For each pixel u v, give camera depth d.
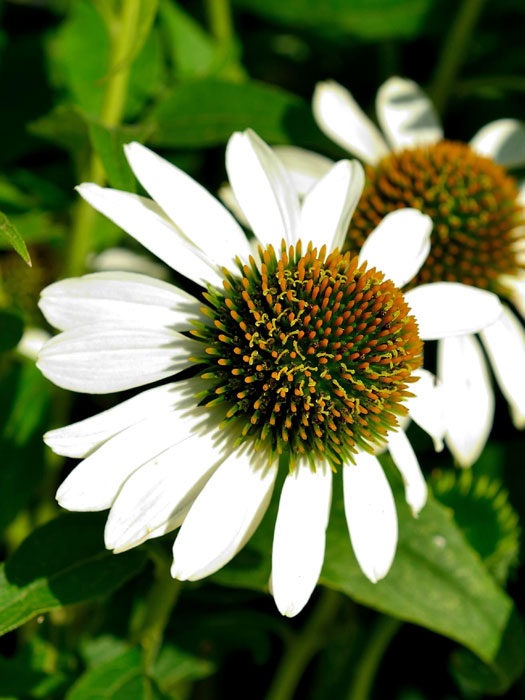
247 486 0.38
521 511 0.47
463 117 0.53
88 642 0.43
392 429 0.39
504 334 0.45
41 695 0.42
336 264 0.40
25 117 0.48
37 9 0.52
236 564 0.39
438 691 0.48
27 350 0.45
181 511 0.37
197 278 0.39
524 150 0.49
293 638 0.45
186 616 0.44
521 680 0.47
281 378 0.39
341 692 0.47
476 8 0.51
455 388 0.44
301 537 0.38
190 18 0.51
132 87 0.48
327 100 0.47
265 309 0.39
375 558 0.38
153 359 0.38
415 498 0.39
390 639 0.47
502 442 0.48
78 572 0.38
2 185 0.46
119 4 0.46
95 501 0.37
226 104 0.45
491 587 0.40
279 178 0.40
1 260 0.49
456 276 0.46
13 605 0.38
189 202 0.39
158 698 0.40
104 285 0.38
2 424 0.43
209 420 0.38
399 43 0.54
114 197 0.38
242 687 0.48
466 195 0.46
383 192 0.46
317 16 0.51
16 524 0.45
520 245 0.47
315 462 0.39
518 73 0.53
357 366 0.39
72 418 0.47
